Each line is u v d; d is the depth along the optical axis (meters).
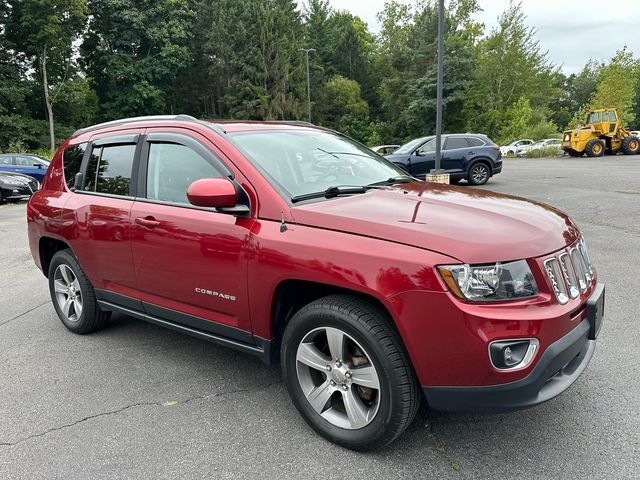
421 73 46.09
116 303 3.92
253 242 2.80
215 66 46.72
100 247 3.82
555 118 76.69
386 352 2.41
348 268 2.44
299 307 2.99
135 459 2.65
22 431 2.95
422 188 3.35
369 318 2.45
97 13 40.56
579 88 79.69
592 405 2.99
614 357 3.57
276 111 47.78
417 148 14.63
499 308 2.23
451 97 41.97
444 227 2.43
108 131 4.04
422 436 2.76
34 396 3.36
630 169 19.11
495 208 2.80
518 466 2.48
